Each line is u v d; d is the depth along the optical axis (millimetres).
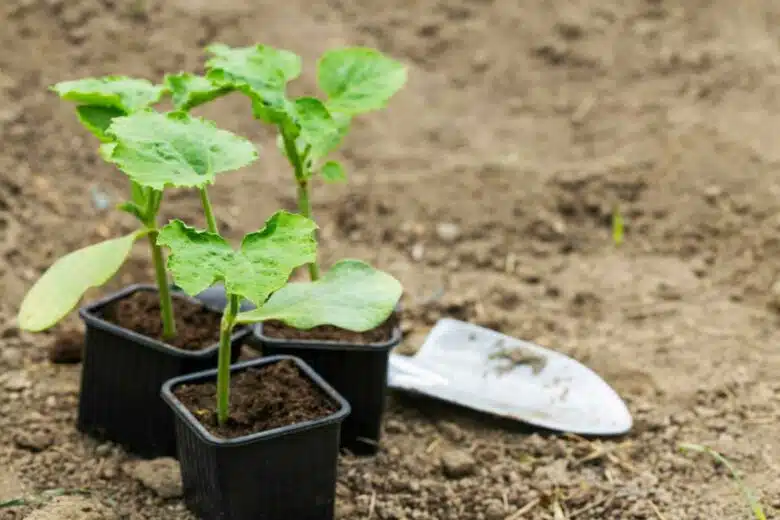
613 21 6562
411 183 5312
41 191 5023
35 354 4047
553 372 3963
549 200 5215
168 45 5996
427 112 5926
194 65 5891
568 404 3809
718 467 3551
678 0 6719
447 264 4887
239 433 2992
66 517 3094
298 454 3016
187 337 3477
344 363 3471
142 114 2764
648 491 3432
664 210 5176
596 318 4492
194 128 2768
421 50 6336
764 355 4184
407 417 3828
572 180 5297
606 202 5219
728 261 4887
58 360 3996
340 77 3424
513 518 3332
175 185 2619
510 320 4449
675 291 4648
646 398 3943
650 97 5984
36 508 3225
